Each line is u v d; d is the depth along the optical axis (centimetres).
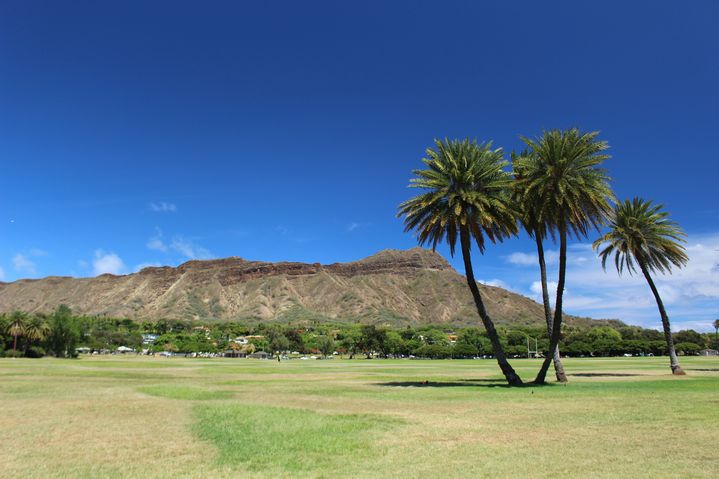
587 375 5959
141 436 2086
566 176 4156
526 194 4206
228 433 2094
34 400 3553
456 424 2291
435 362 13775
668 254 5856
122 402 3416
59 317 16000
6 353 14475
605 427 2136
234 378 6438
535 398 3362
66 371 7750
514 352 18662
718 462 1504
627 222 5853
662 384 4306
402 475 1429
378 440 1931
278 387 4812
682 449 1683
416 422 2356
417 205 4512
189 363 12475
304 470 1498
